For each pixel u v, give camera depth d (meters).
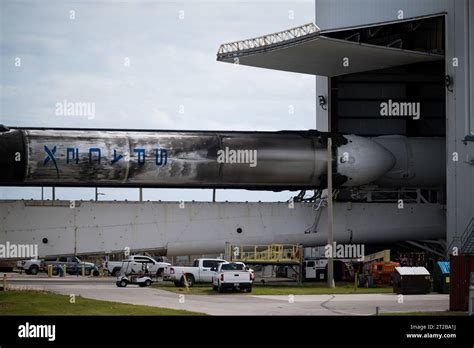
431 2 70.69
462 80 68.62
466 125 68.06
